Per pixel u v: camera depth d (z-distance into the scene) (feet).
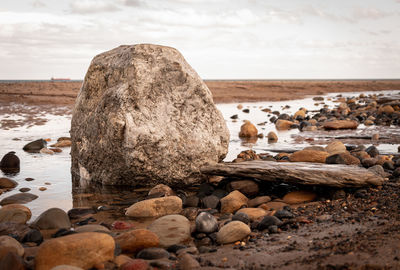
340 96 110.32
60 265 8.03
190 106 18.78
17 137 34.24
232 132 38.73
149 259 9.83
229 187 16.52
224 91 110.52
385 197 13.65
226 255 9.74
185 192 17.43
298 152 20.63
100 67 19.98
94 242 9.29
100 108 18.29
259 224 12.06
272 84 165.37
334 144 24.94
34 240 11.10
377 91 142.31
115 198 16.56
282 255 9.30
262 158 22.81
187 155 17.92
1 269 8.30
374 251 8.57
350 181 14.69
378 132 36.78
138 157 17.06
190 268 8.82
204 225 11.68
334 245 9.46
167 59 19.06
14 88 104.01
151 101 17.92
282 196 16.12
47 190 17.72
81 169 19.88
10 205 13.94
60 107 65.87
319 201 14.61
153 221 13.19
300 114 50.75
